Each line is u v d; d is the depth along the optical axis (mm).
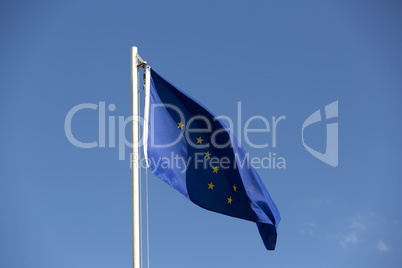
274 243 13367
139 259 11609
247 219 12844
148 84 12953
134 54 12922
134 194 11891
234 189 12859
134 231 11688
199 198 12719
